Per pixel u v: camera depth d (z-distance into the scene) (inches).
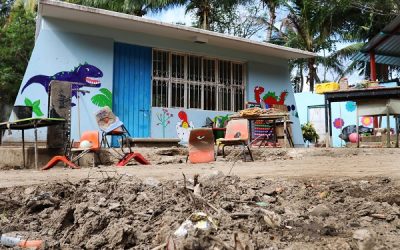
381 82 500.1
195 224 87.0
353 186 130.7
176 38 429.7
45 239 96.4
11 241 95.0
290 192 129.6
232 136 277.3
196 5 737.0
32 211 121.9
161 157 315.9
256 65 491.8
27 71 351.6
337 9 738.2
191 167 222.7
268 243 82.9
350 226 95.3
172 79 430.6
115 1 649.6
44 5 331.9
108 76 386.0
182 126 429.7
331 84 361.4
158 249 80.4
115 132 292.4
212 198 117.5
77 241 93.8
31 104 350.6
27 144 344.2
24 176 190.5
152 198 120.4
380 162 209.2
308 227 93.4
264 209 103.3
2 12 769.6
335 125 722.2
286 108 475.5
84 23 377.7
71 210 110.7
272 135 413.4
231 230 89.8
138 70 408.5
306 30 814.5
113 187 136.3
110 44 390.0
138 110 404.8
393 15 692.7
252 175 165.5
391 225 95.9
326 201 118.0
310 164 215.3
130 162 286.0
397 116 339.3
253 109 368.2
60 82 292.5
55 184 142.1
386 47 532.1
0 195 136.9
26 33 639.8
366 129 601.0
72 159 269.0
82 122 370.9
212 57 458.6
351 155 279.3
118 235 88.7
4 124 269.0
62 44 366.0
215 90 460.4
